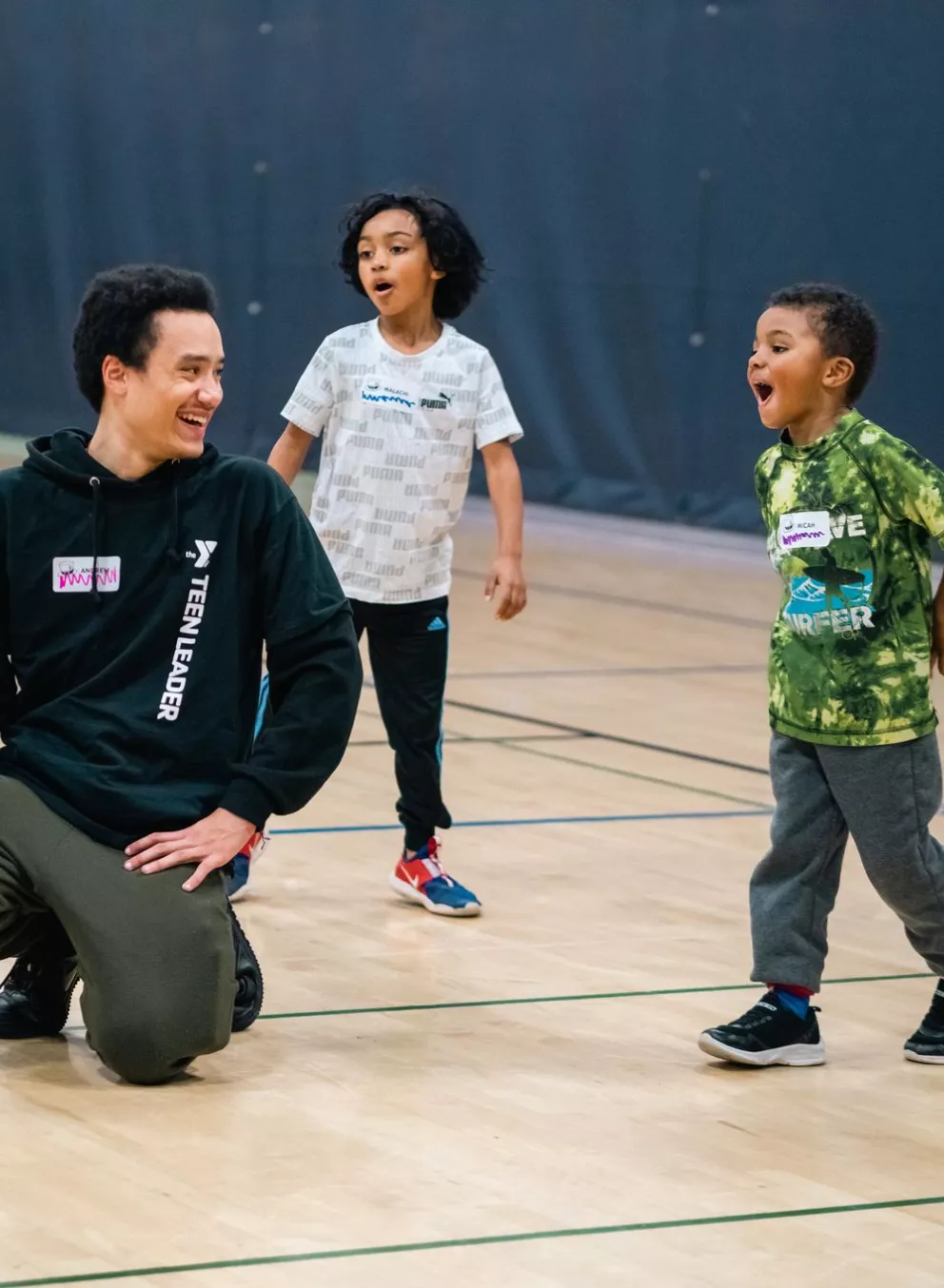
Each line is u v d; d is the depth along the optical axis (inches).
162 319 129.0
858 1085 134.6
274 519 134.6
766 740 261.4
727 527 477.4
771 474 142.2
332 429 184.2
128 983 125.8
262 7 561.3
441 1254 102.3
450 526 183.9
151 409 129.8
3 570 132.9
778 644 140.7
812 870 139.3
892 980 160.2
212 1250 101.3
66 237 622.5
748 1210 110.5
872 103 437.4
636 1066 136.4
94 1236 102.6
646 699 289.3
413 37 528.4
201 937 127.6
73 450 133.0
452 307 187.5
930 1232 108.3
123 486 132.1
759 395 142.8
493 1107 126.6
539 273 509.0
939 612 138.5
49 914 135.0
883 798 136.5
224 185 577.3
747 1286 100.0
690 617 373.1
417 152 531.2
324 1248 102.2
